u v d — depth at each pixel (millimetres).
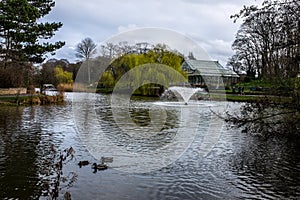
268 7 7484
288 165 7090
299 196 5281
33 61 25078
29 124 12555
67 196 4562
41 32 23703
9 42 23703
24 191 5230
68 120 13992
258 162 7324
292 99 7262
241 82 40906
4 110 17781
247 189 5570
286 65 7715
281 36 7648
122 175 6172
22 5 21891
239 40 37844
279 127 8016
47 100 22812
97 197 5059
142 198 5074
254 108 7875
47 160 7051
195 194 5297
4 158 7172
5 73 24500
